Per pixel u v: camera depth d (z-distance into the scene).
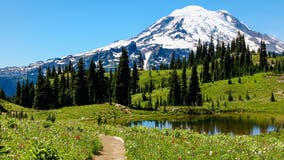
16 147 19.48
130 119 118.25
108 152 26.83
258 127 96.94
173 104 161.75
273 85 193.25
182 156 22.50
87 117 111.25
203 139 34.69
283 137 55.12
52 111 111.44
